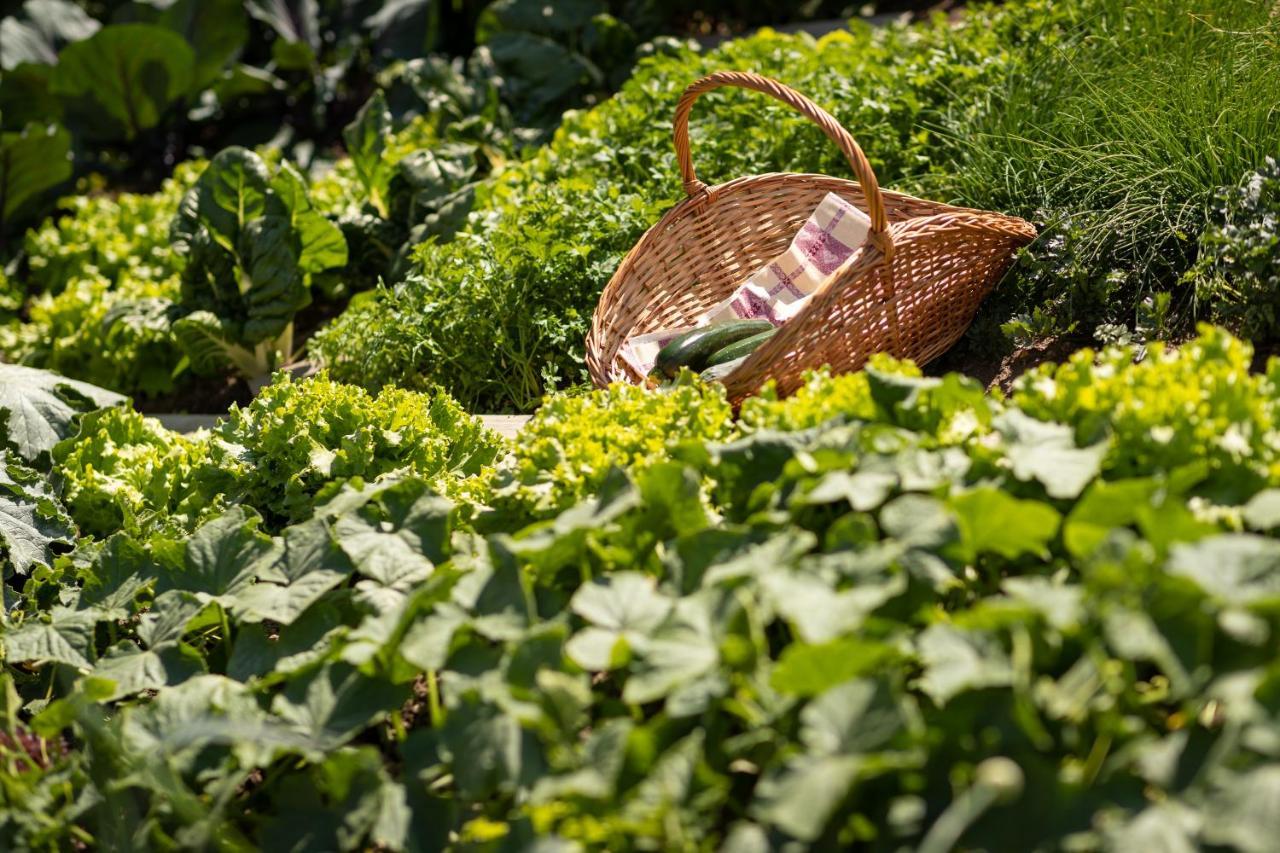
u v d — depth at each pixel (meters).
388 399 3.21
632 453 2.48
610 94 6.74
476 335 4.05
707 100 5.06
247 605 2.27
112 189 8.06
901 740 1.50
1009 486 2.01
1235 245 3.11
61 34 7.99
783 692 1.67
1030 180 3.95
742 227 3.95
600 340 3.44
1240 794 1.33
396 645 2.04
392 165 5.33
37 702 2.54
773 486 2.12
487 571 2.06
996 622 1.63
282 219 4.73
